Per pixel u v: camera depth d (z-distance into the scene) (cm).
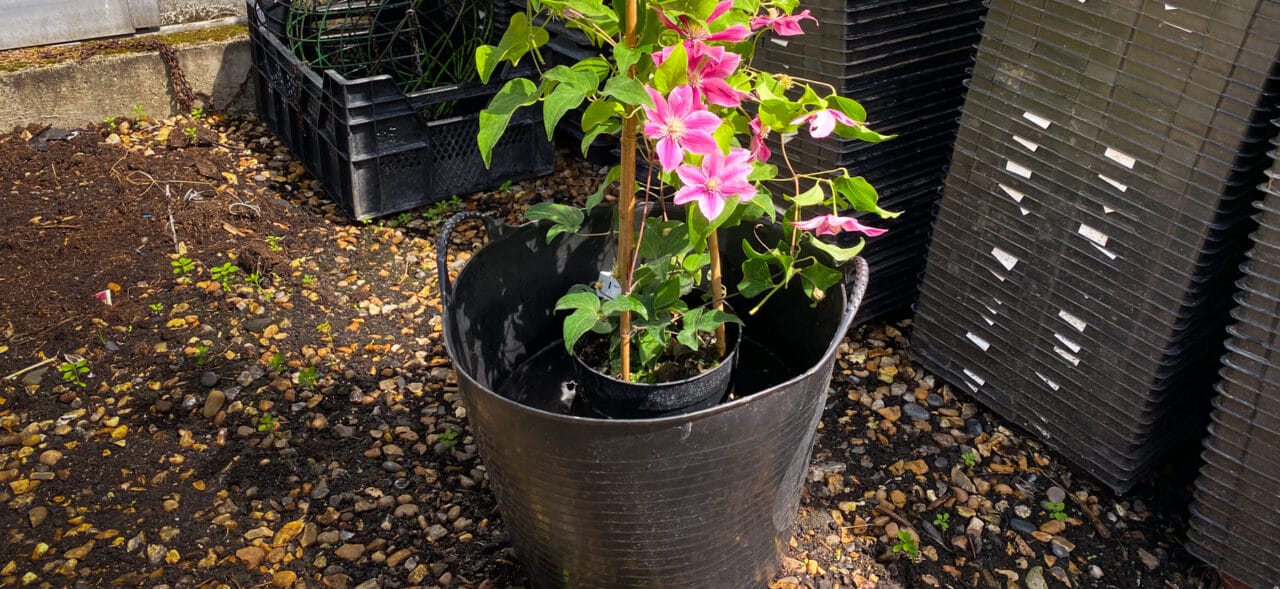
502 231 202
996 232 238
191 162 360
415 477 240
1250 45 179
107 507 229
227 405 258
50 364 269
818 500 237
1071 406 237
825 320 197
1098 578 220
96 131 374
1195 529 215
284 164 368
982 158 235
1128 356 219
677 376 198
